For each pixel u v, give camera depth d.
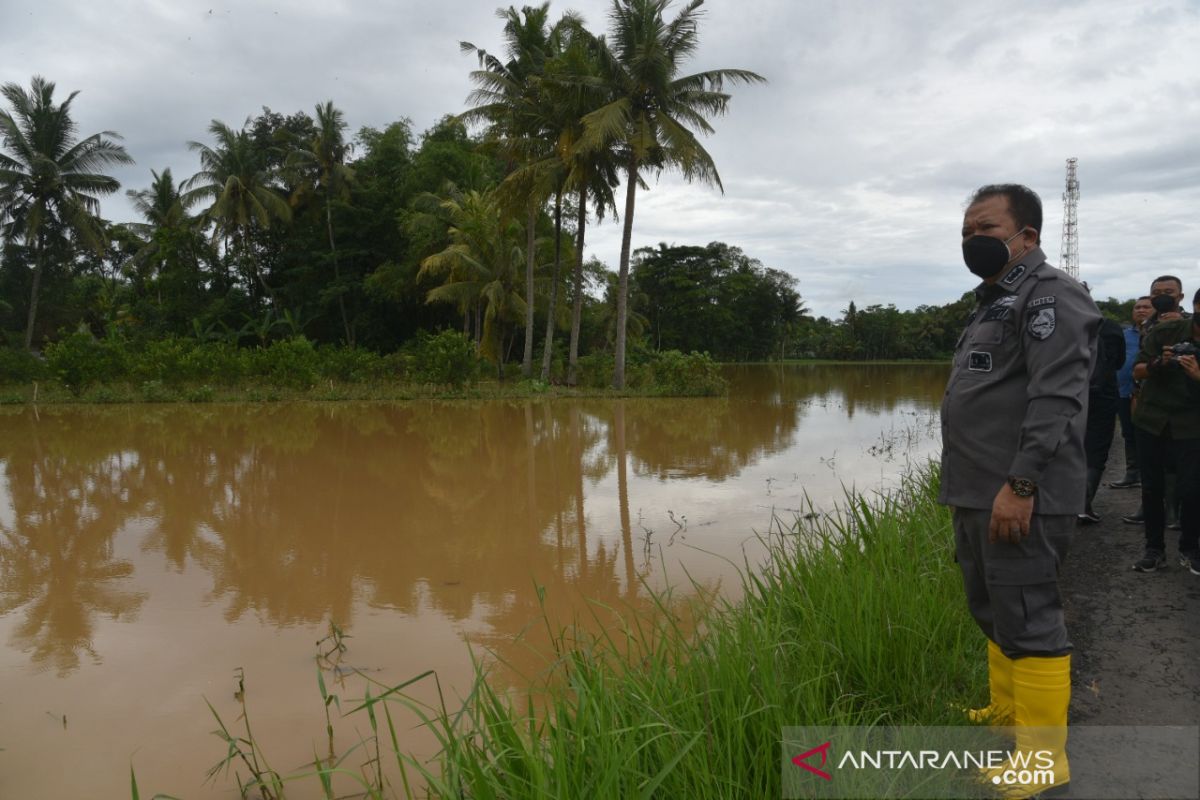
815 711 2.41
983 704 2.70
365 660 3.99
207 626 4.51
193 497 8.11
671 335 66.94
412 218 30.61
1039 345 2.15
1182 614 3.42
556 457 10.66
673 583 5.10
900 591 3.23
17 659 4.06
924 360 80.44
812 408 18.42
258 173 33.34
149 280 35.91
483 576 5.40
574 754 2.24
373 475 9.35
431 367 21.52
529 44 22.92
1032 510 2.14
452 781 2.24
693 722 2.37
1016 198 2.32
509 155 23.20
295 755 3.08
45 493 8.33
